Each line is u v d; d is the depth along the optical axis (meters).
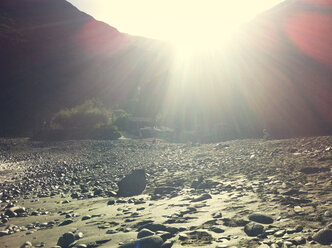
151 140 39.09
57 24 130.38
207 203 6.11
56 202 8.85
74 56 116.56
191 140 39.66
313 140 14.97
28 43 106.12
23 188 12.10
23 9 129.00
